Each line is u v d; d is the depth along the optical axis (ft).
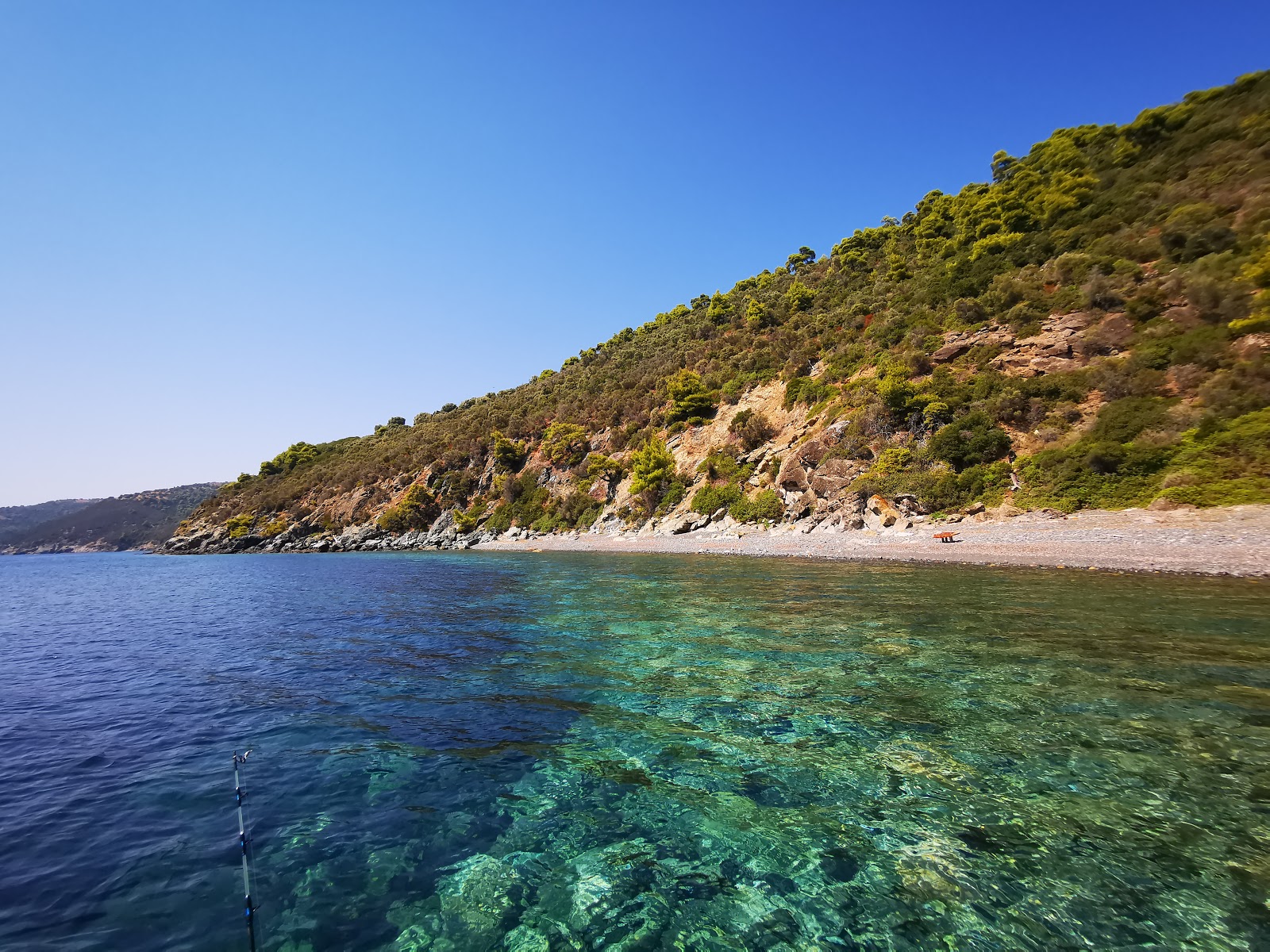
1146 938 11.64
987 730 22.12
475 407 320.70
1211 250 97.60
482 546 186.80
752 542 114.42
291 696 30.48
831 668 31.27
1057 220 135.33
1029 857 14.51
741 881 14.10
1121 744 20.36
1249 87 129.39
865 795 17.92
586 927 12.60
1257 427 72.23
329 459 314.14
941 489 96.32
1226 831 15.16
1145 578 54.08
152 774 21.09
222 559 210.59
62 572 191.72
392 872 14.70
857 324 151.12
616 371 242.17
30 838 16.62
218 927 12.62
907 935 12.07
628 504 164.86
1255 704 23.35
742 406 157.99
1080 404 94.27
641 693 28.63
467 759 21.58
